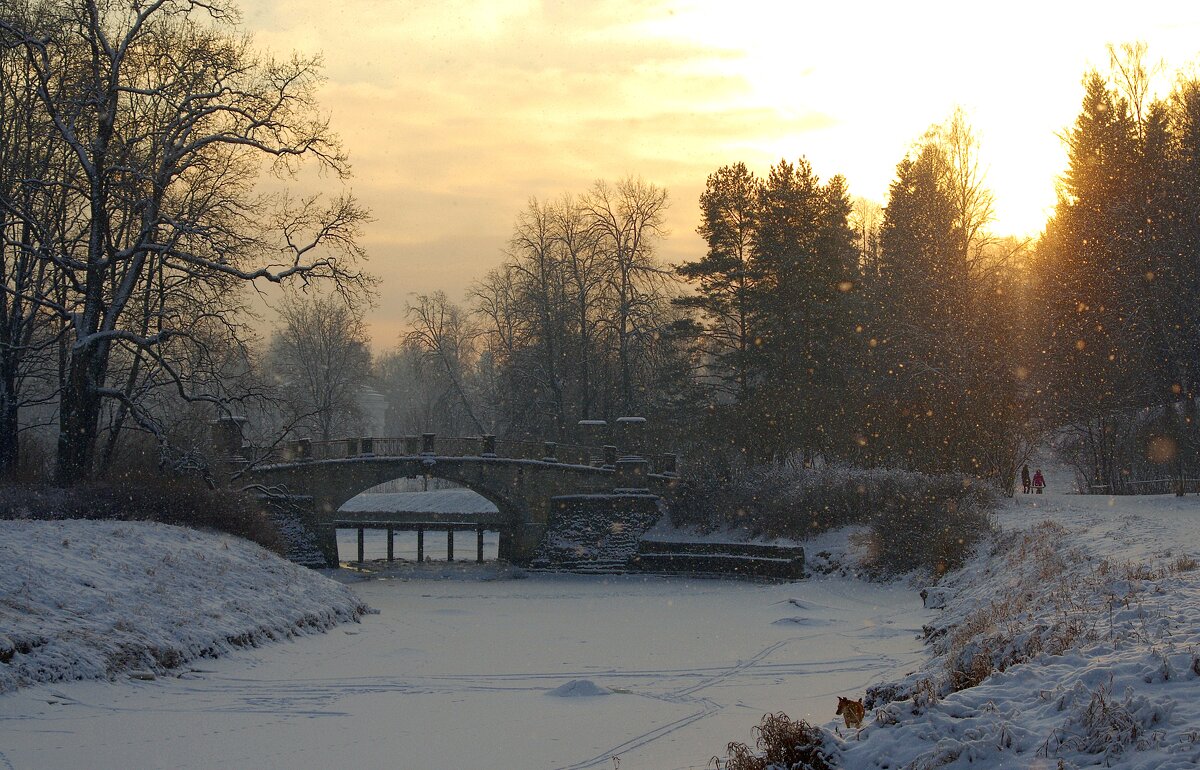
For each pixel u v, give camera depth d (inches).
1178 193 1808.6
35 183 1278.3
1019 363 2137.1
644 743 610.2
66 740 589.3
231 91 1395.2
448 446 2170.3
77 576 900.0
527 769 553.6
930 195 2071.9
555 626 1290.6
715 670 923.4
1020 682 434.3
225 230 1387.8
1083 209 2230.6
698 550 2047.2
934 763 352.8
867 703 521.3
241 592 1075.3
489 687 831.7
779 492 2074.3
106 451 1537.9
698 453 2425.0
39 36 1318.9
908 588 1552.7
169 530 1195.9
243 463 1920.5
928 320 2049.7
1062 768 331.6
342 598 1291.8
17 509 1151.6
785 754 396.2
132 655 789.9
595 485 2208.4
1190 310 1790.1
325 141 1411.2
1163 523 1144.2
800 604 1480.1
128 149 1328.7
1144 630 489.7
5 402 1413.6
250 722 667.4
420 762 573.6
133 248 1325.0
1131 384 2155.5
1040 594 804.0
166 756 572.1
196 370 1488.7
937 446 2009.1
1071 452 2701.8
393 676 880.9
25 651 716.0
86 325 1331.2
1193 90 1891.0
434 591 1827.0
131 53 1381.6
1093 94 2411.4
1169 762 316.5
